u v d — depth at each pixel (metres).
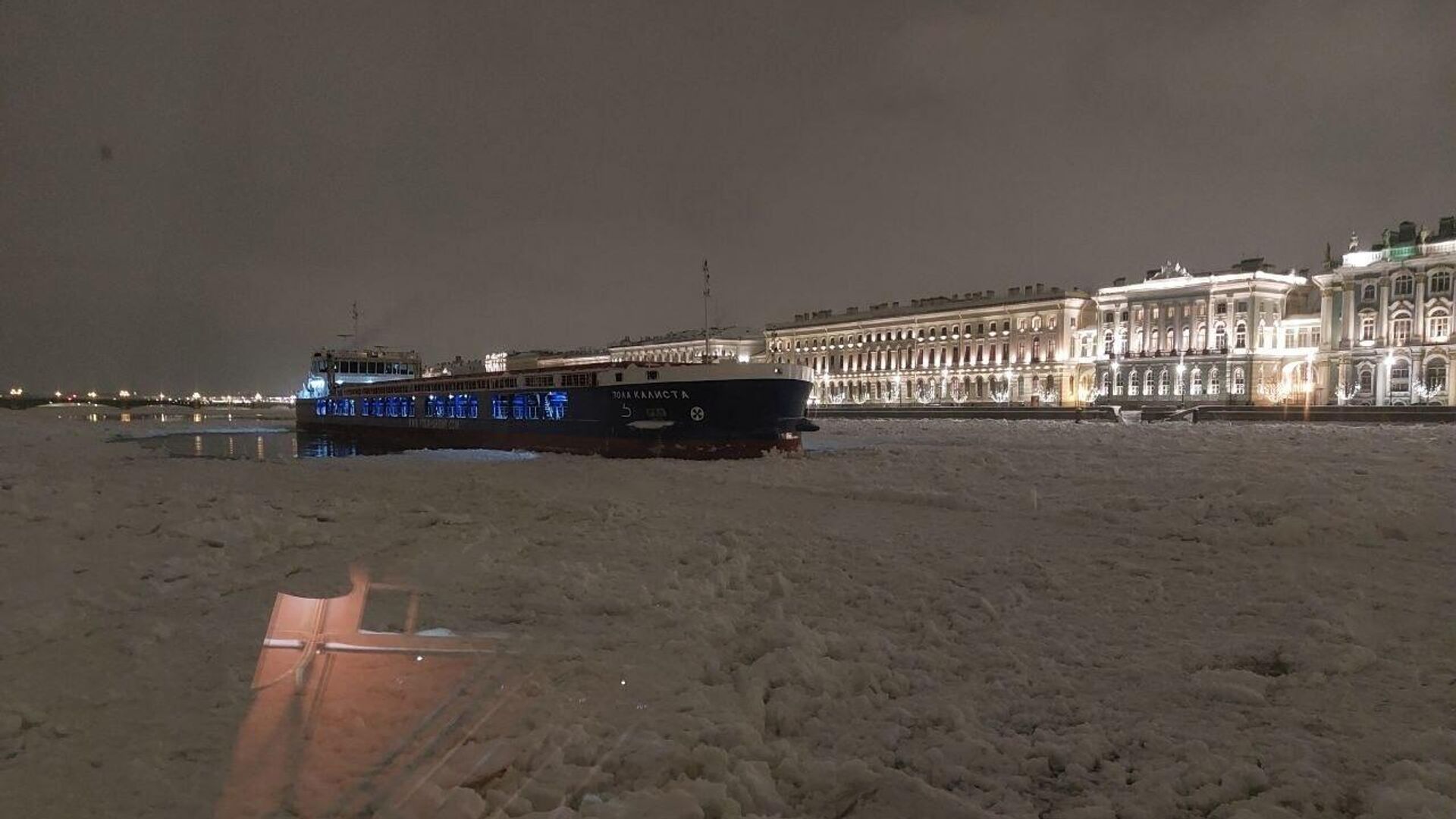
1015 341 108.94
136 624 7.39
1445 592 8.25
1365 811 4.01
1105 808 4.13
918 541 11.86
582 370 36.97
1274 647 6.55
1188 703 5.52
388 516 14.48
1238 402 88.56
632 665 6.18
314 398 72.81
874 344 126.06
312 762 4.54
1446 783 4.13
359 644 6.79
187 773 4.41
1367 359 79.31
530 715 5.21
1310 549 10.71
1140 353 97.62
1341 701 5.42
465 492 18.59
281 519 13.49
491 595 8.45
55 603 7.95
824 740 5.06
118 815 3.96
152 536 11.72
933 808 4.09
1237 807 4.05
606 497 17.84
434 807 4.03
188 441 55.97
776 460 28.59
